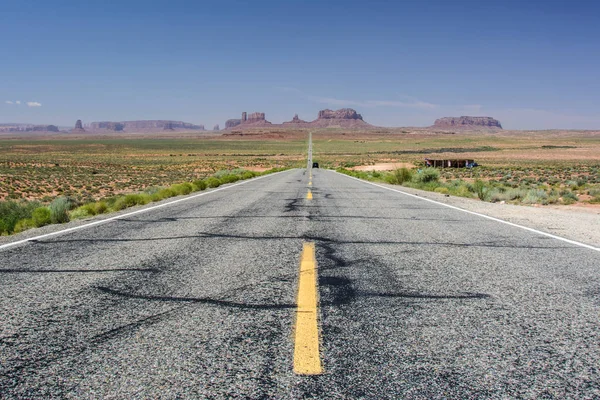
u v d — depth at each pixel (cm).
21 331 286
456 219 859
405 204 1151
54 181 4122
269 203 1174
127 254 529
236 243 602
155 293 368
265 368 232
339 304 338
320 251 546
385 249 560
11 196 2678
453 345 262
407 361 241
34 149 17138
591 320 306
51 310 326
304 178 2788
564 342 268
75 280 410
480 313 320
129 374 226
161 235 668
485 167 6569
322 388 212
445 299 352
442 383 217
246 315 313
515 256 520
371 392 208
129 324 297
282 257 512
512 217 900
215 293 367
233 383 217
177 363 238
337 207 1072
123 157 11906
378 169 5900
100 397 205
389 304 339
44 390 211
